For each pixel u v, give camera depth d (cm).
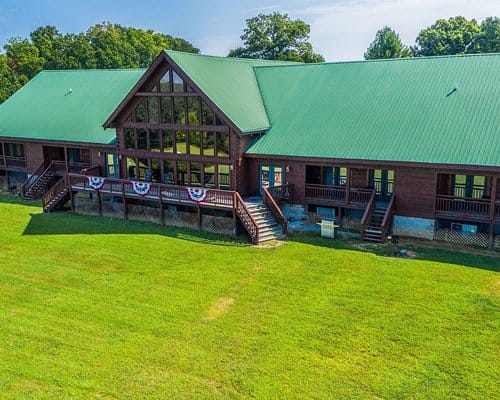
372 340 1595
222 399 1323
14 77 7075
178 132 3134
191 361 1495
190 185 3175
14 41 7738
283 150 2873
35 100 4278
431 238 2595
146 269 2244
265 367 1460
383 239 2548
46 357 1520
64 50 7800
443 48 7500
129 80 4119
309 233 2741
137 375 1427
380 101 2923
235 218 2705
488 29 6981
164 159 3219
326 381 1392
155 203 3109
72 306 1873
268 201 2802
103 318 1770
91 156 3694
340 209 2816
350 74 3234
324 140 2825
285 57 7594
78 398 1328
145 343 1598
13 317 1784
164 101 3139
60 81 4416
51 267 2289
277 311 1805
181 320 1752
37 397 1330
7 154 4247
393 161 2530
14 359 1509
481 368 1438
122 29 10019
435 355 1506
